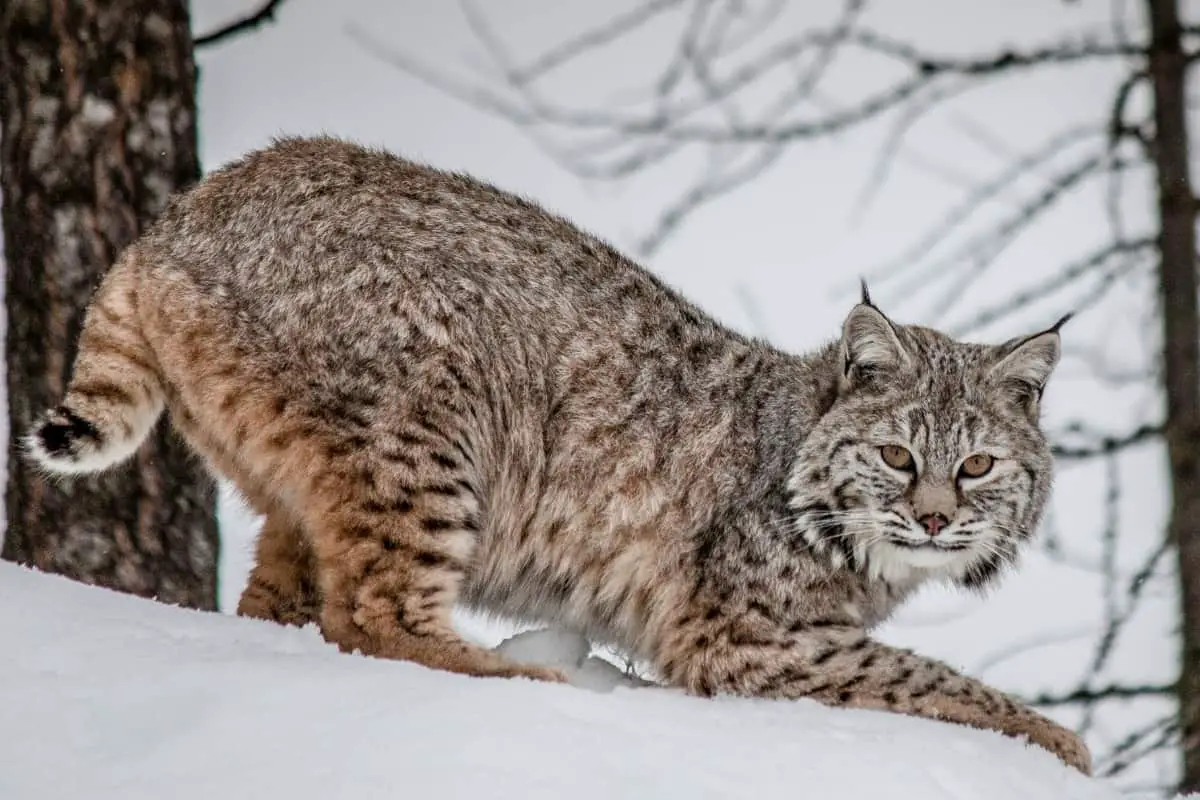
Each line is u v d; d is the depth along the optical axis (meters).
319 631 11.95
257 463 11.87
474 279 12.04
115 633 9.59
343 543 11.68
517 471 12.29
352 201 12.01
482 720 8.45
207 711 8.50
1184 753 15.09
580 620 12.66
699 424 12.33
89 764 7.99
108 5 13.60
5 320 13.93
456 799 7.64
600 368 12.30
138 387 11.80
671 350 12.53
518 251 12.30
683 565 12.15
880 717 10.38
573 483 12.29
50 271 13.52
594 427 12.25
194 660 9.19
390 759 7.97
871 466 11.87
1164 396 15.91
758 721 9.58
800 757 8.78
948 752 9.30
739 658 11.86
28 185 13.56
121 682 8.81
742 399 12.45
